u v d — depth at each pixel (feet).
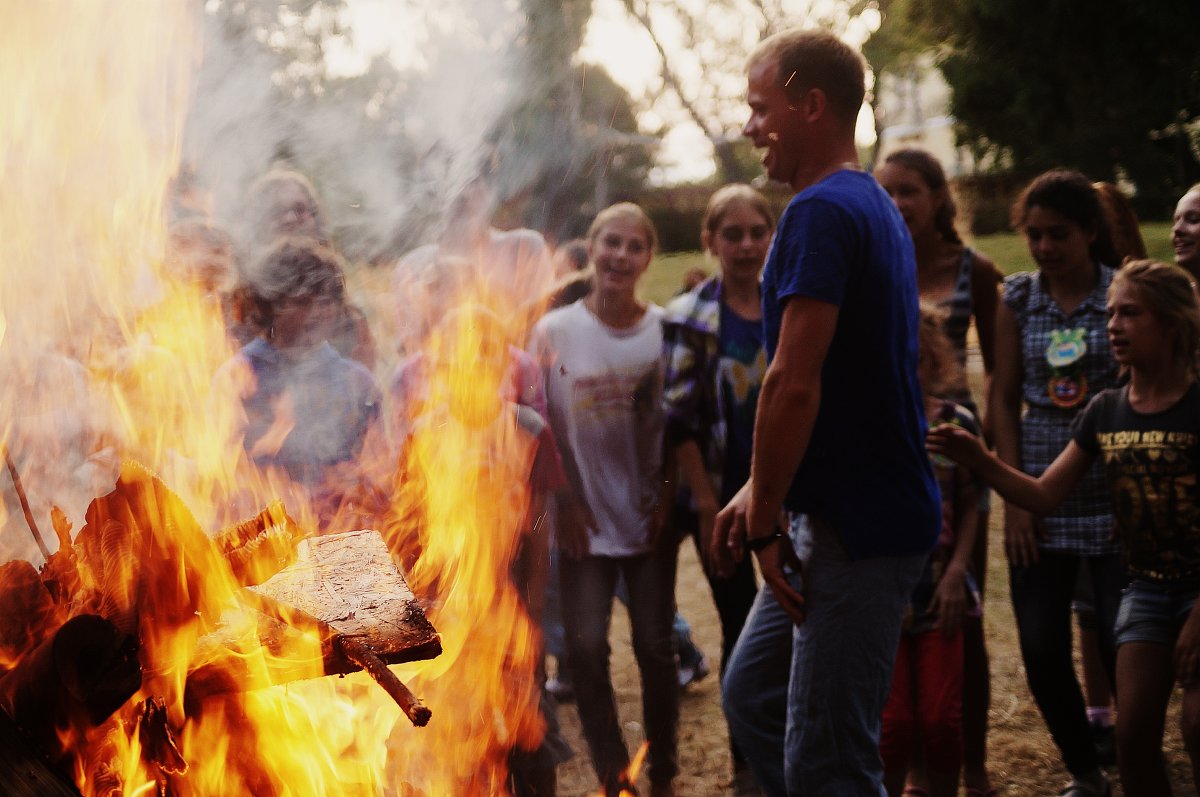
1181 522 8.74
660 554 10.59
